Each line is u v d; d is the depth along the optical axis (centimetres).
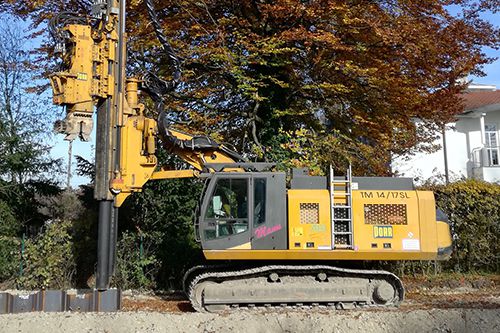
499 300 1064
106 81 911
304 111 1375
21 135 1445
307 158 1292
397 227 930
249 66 1395
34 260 1180
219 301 926
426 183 1595
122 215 1297
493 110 2298
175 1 1298
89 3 1332
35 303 881
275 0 1262
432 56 1265
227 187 945
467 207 1418
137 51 1295
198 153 1009
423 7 1273
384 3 1288
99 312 849
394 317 795
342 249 920
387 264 1334
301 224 923
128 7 1258
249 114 1452
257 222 930
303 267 934
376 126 1427
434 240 927
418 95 1307
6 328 750
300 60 1357
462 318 792
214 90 1393
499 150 2364
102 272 902
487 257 1410
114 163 914
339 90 1288
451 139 2331
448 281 1290
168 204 1298
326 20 1253
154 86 1024
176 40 1287
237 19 1297
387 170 1445
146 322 777
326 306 945
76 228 1227
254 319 783
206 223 930
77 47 895
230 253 919
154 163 941
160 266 1227
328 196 935
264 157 1388
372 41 1274
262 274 954
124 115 930
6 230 1305
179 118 1420
